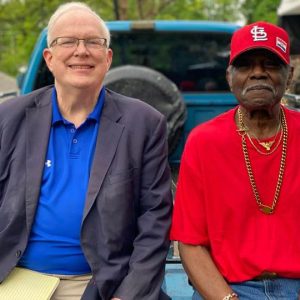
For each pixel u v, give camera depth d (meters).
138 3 12.87
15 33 15.42
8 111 2.47
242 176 2.22
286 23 4.73
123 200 2.33
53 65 2.47
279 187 2.20
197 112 4.99
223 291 2.19
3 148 2.43
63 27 2.42
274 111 2.21
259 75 2.17
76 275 2.43
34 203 2.37
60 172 2.40
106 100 2.49
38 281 2.36
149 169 2.42
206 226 2.30
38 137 2.43
